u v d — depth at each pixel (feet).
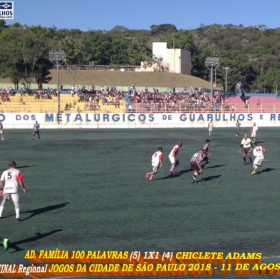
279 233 52.80
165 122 227.40
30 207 64.34
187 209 63.26
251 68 460.55
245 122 234.79
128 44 455.63
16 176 57.67
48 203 66.69
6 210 62.80
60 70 340.18
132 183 81.66
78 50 363.56
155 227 54.90
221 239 50.60
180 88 322.34
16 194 57.52
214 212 61.77
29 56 276.41
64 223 56.59
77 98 241.96
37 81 288.30
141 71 358.02
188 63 394.93
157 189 76.43
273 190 75.82
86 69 371.15
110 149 133.18
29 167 99.76
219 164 103.76
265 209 63.41
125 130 207.92
